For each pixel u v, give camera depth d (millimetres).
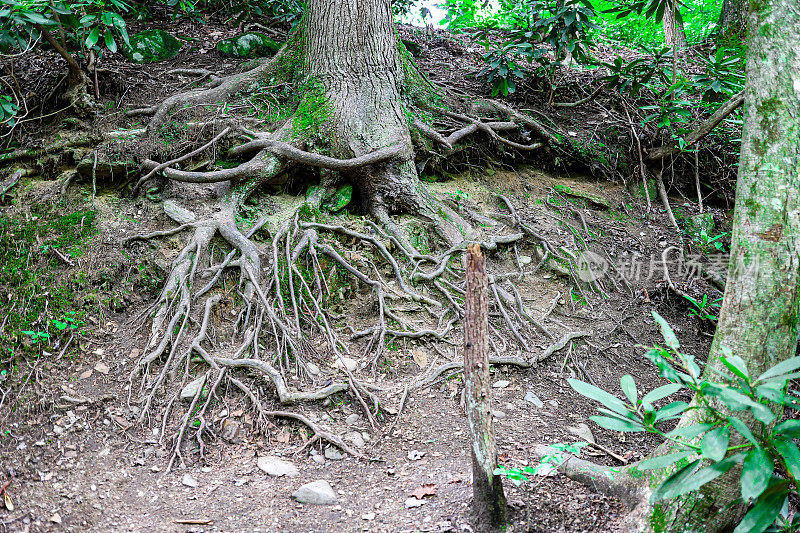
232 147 5625
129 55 6824
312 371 4344
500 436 3961
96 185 5496
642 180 6770
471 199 6102
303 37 6102
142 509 3250
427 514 3180
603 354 5016
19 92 5781
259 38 7406
